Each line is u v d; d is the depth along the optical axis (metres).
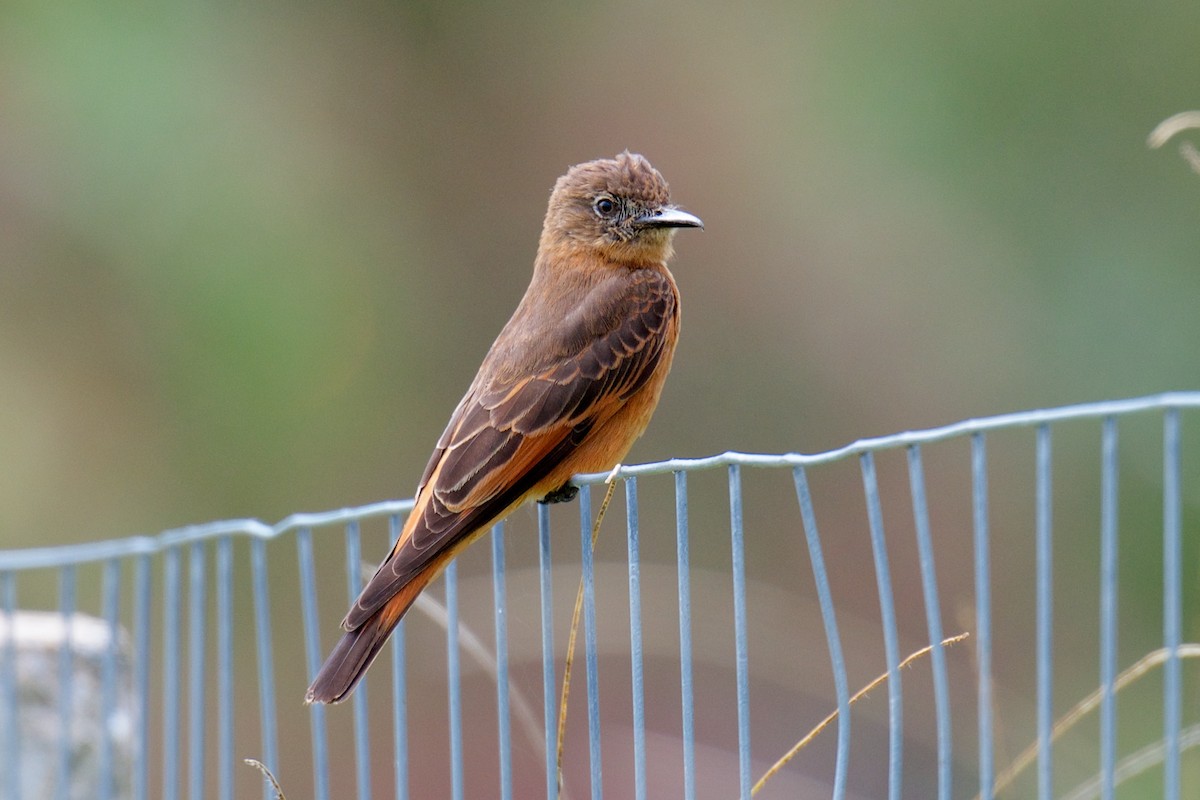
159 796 13.62
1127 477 14.00
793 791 12.88
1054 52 15.72
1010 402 15.66
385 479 17.12
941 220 16.19
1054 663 14.23
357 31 18.11
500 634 5.84
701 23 18.16
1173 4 15.41
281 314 16.70
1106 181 15.54
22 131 16.34
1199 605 8.45
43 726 7.77
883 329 16.53
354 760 14.26
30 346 16.56
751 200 17.44
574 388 7.56
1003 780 6.01
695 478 16.25
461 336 18.17
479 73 18.64
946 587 15.83
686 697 5.21
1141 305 15.24
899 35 16.59
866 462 4.99
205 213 16.62
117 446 16.52
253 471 16.47
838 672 4.96
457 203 18.53
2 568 7.26
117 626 7.30
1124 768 6.20
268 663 6.55
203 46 16.94
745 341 17.30
